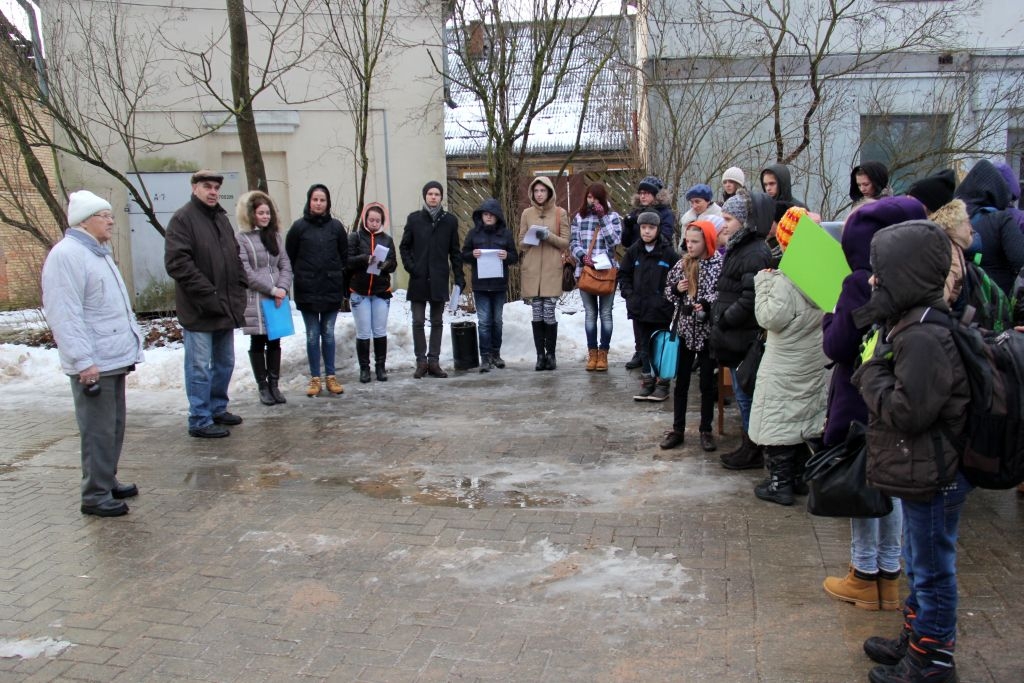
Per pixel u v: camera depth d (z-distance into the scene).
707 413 6.08
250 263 7.52
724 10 11.81
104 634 3.71
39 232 11.27
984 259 5.29
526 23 12.09
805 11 11.91
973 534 4.44
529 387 8.37
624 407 7.47
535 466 5.88
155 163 13.32
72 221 4.97
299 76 13.49
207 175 6.62
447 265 8.93
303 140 13.70
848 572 4.03
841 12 11.05
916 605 3.16
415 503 5.20
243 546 4.62
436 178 13.98
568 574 4.15
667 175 11.99
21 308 11.89
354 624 3.73
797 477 5.06
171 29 13.03
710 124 11.75
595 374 8.88
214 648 3.57
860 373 3.01
